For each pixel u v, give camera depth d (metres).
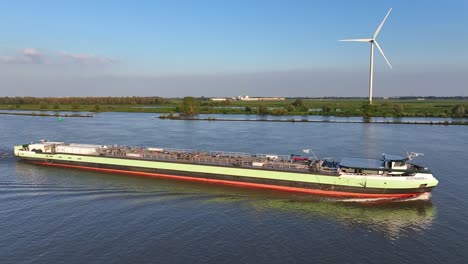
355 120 172.50
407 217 42.81
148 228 39.03
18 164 69.25
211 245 35.38
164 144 94.62
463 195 50.28
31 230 38.47
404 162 49.88
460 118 181.50
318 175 50.06
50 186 54.34
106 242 35.78
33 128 132.38
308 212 44.31
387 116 191.88
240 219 41.91
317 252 34.31
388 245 35.84
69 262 32.25
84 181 57.44
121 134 115.81
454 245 35.78
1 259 32.66
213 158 58.66
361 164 51.31
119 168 62.88
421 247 35.41
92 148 67.75
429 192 48.81
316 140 102.38
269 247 35.16
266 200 48.69
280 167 53.81
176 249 34.50
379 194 48.34
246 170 54.31
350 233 38.47
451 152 82.88
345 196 49.62
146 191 52.34
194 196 50.12
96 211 43.88
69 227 39.19
